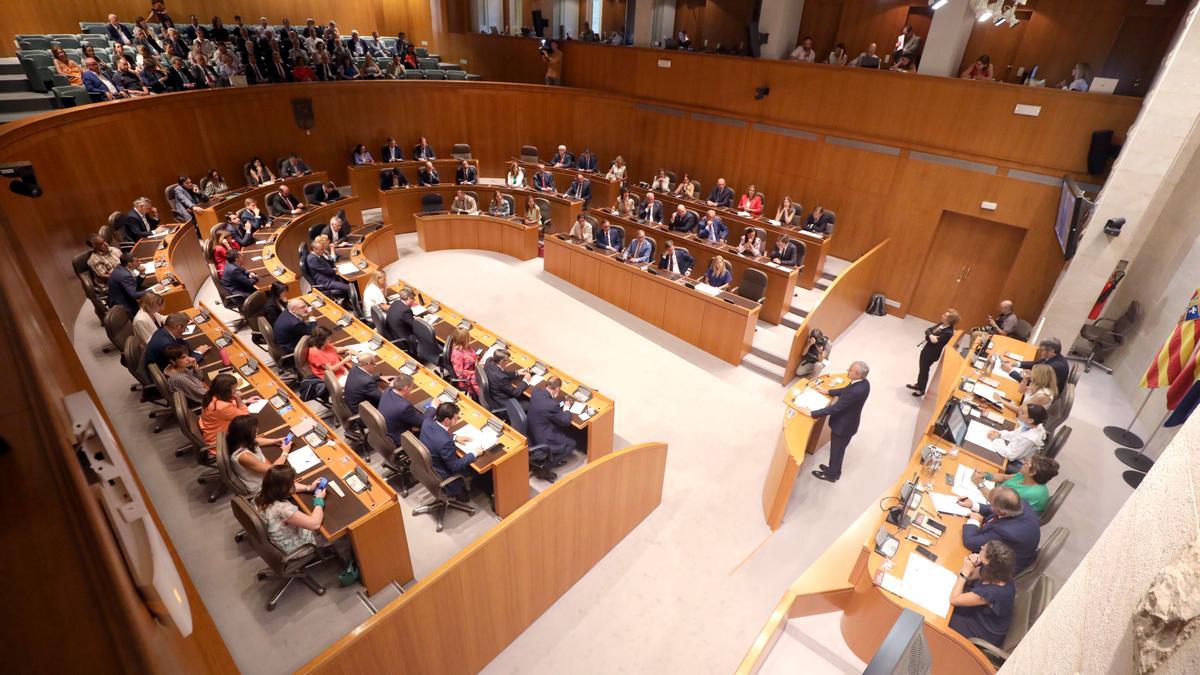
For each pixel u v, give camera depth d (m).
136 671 0.94
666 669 5.10
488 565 4.44
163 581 1.19
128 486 1.25
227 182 12.67
